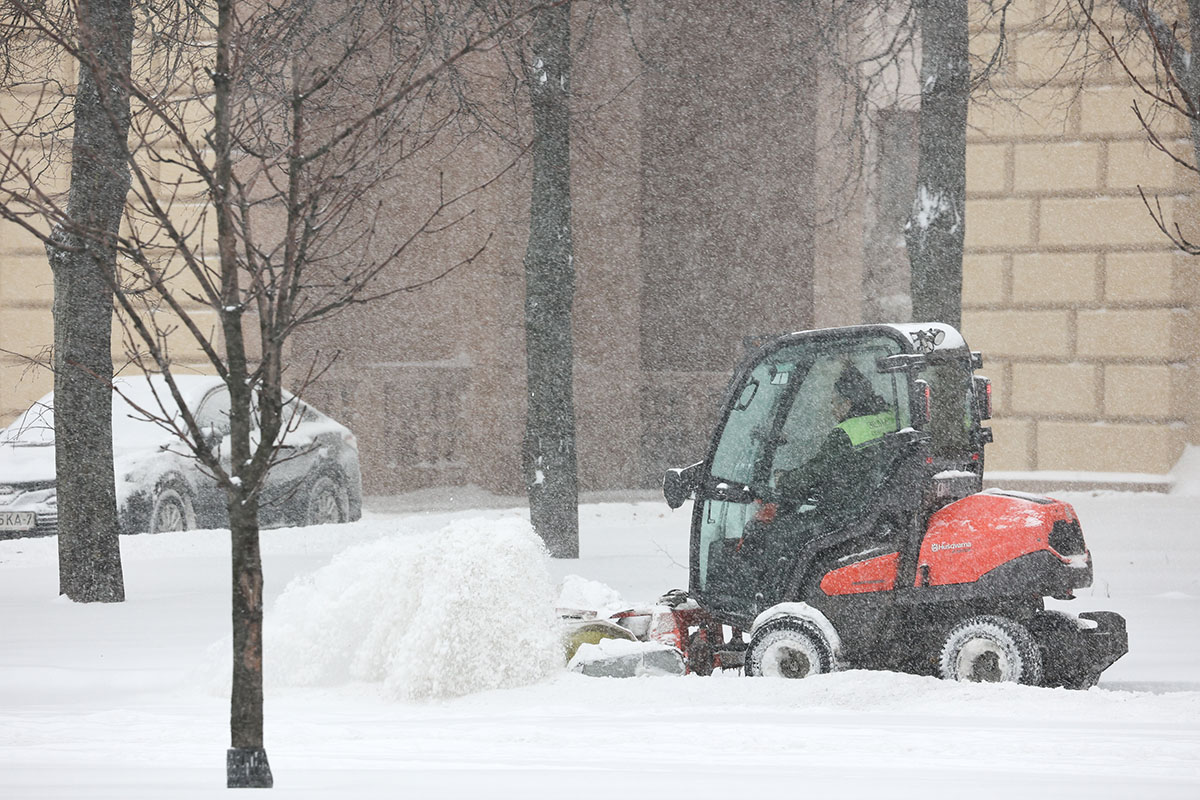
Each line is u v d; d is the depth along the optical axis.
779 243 84.44
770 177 84.38
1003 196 69.44
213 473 15.58
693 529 29.33
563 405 49.66
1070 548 26.94
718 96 84.56
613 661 25.77
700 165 85.62
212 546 51.19
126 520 53.59
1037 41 67.69
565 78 50.31
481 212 81.31
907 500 26.98
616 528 61.47
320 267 40.91
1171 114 66.81
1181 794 13.59
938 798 13.12
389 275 78.38
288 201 17.00
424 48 30.53
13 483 55.62
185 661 27.67
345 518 63.81
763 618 26.98
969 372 28.48
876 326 27.77
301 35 31.80
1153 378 67.38
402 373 79.19
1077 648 26.11
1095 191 68.00
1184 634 32.59
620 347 84.19
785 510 28.20
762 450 28.56
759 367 28.98
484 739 18.94
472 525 25.59
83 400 38.00
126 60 32.00
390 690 24.06
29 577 43.91
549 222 50.00
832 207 81.88
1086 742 18.28
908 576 26.91
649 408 86.06
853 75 60.25
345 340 76.75
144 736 19.36
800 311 84.25
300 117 16.89
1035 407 69.12
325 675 25.77
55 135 53.16
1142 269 67.44
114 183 36.72
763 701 23.38
